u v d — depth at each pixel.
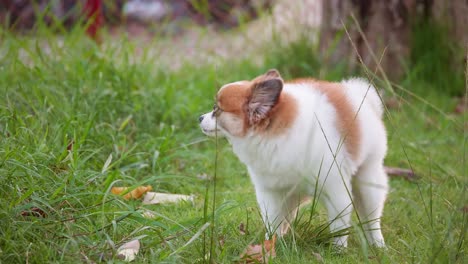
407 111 9.10
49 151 5.84
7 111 6.45
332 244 5.27
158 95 8.32
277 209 5.49
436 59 10.06
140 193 6.32
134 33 13.08
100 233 4.91
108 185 5.53
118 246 4.78
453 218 4.97
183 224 5.21
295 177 5.22
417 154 7.75
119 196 5.30
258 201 5.57
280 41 10.76
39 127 6.46
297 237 5.25
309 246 5.20
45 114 6.68
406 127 8.38
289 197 5.51
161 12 13.91
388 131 8.16
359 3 9.91
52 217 4.90
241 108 5.21
